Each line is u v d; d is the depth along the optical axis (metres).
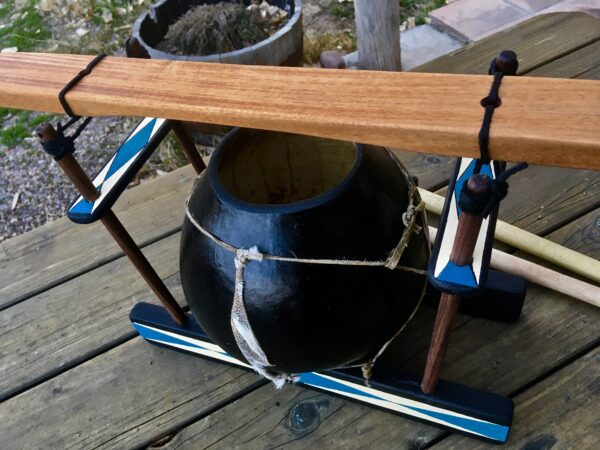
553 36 1.63
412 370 1.04
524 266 1.10
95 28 2.62
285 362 0.82
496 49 1.63
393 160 0.86
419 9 2.51
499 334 1.06
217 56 1.71
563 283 1.07
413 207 0.82
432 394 0.91
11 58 0.79
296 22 1.83
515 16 2.28
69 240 1.38
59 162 0.78
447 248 0.67
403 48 2.29
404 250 0.80
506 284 1.01
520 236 1.15
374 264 0.76
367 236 0.75
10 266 1.34
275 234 0.73
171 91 0.66
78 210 0.84
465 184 0.57
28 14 2.78
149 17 1.98
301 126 0.58
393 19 1.83
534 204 1.26
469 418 0.90
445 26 2.32
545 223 1.22
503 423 0.87
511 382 1.00
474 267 0.64
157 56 1.77
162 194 1.45
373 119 0.55
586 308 1.07
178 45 1.96
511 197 1.28
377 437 0.98
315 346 0.79
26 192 2.01
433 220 1.27
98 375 1.13
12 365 1.17
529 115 0.52
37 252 1.36
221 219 0.77
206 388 1.08
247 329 0.79
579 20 1.67
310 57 2.26
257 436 1.01
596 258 1.15
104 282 1.28
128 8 2.69
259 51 1.73
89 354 1.17
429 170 1.38
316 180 0.97
